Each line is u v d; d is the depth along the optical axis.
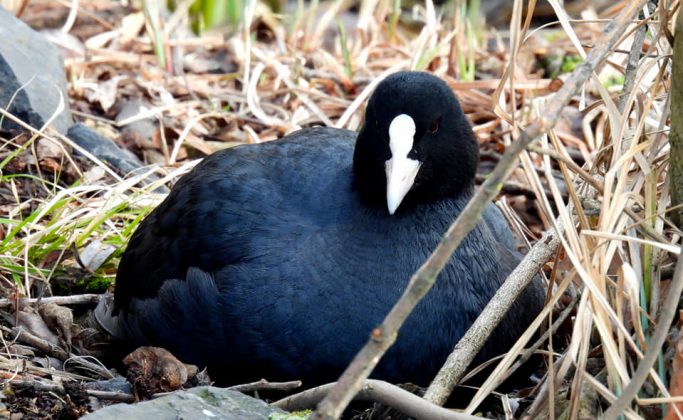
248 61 11.70
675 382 6.21
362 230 7.35
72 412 6.93
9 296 8.51
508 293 7.09
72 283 9.17
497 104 7.35
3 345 7.80
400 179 6.91
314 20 15.66
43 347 7.96
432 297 7.26
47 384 7.08
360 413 7.35
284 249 7.36
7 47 10.71
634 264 6.60
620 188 6.61
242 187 7.74
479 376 7.49
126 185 9.55
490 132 11.73
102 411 6.29
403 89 7.11
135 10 14.59
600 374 6.84
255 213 7.58
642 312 6.50
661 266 6.87
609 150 7.61
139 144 11.36
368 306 7.21
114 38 13.62
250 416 6.52
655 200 6.78
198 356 7.70
